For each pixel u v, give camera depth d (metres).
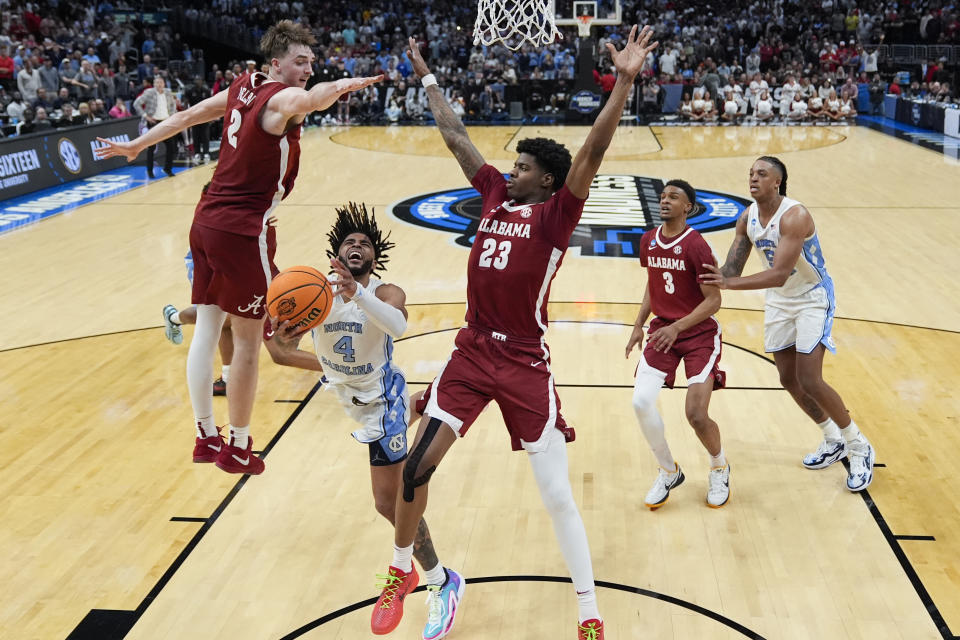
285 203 12.57
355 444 5.42
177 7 24.20
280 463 5.18
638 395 4.51
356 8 28.00
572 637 3.65
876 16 26.66
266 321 4.30
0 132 14.78
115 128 16.08
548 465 3.39
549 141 3.38
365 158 16.91
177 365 6.75
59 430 5.62
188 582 4.02
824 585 3.96
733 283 4.31
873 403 5.93
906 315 7.77
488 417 5.81
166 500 4.76
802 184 13.91
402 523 3.40
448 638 3.64
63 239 10.70
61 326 7.64
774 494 4.80
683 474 4.80
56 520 4.55
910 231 10.81
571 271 9.23
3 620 3.74
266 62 3.39
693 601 3.85
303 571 4.11
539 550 4.27
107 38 21.73
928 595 3.88
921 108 20.98
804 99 23.03
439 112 3.72
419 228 11.10
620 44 25.23
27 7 22.02
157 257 9.88
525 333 3.38
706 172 15.13
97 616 3.77
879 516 4.55
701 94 23.02
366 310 3.35
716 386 4.70
